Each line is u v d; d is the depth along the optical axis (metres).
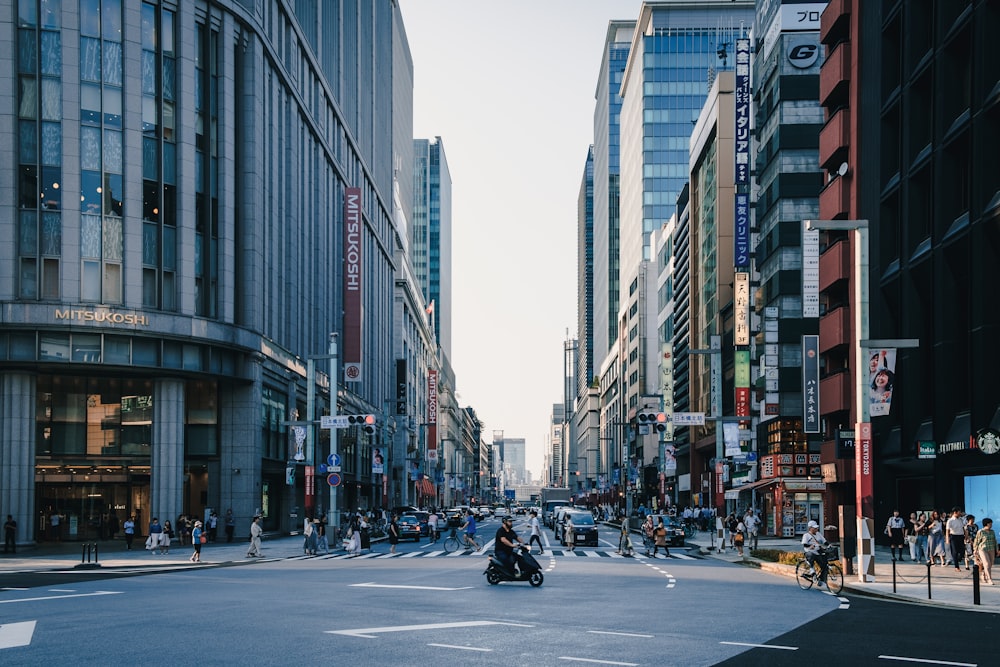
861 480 29.22
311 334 75.94
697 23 155.12
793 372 65.88
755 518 46.62
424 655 13.97
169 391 52.50
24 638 15.52
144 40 52.03
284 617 18.53
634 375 144.88
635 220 156.25
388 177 123.12
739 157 73.44
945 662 14.06
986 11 35.00
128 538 48.59
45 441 53.59
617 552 48.50
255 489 57.62
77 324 48.25
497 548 27.14
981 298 34.94
